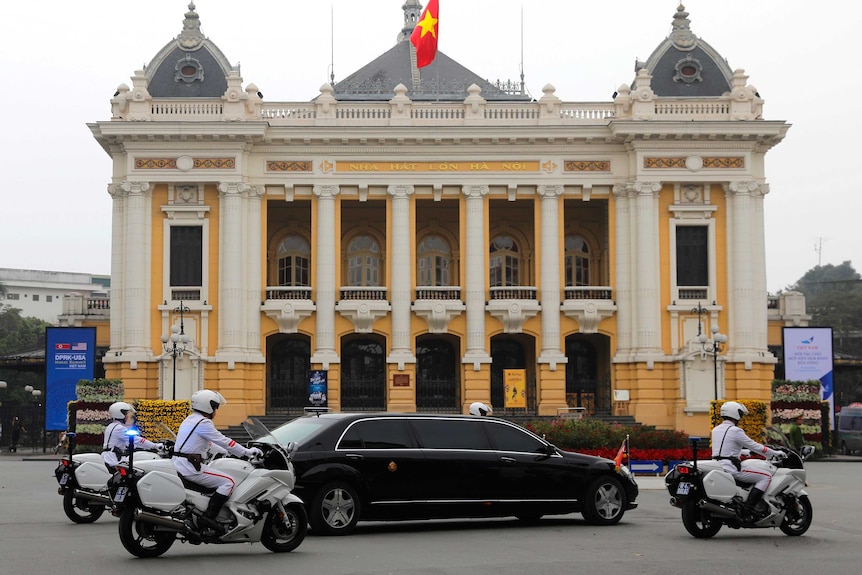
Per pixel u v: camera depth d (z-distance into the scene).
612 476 27.58
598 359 71.44
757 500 24.61
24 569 19.08
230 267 64.62
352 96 72.75
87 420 59.81
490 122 66.25
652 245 65.44
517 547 22.78
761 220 66.12
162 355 62.66
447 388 68.12
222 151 65.12
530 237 72.50
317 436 25.22
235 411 64.19
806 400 60.47
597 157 66.62
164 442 22.91
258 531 21.09
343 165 66.31
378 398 67.56
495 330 66.56
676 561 20.66
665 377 65.12
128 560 20.38
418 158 66.31
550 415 65.19
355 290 66.19
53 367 64.50
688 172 65.62
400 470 25.44
